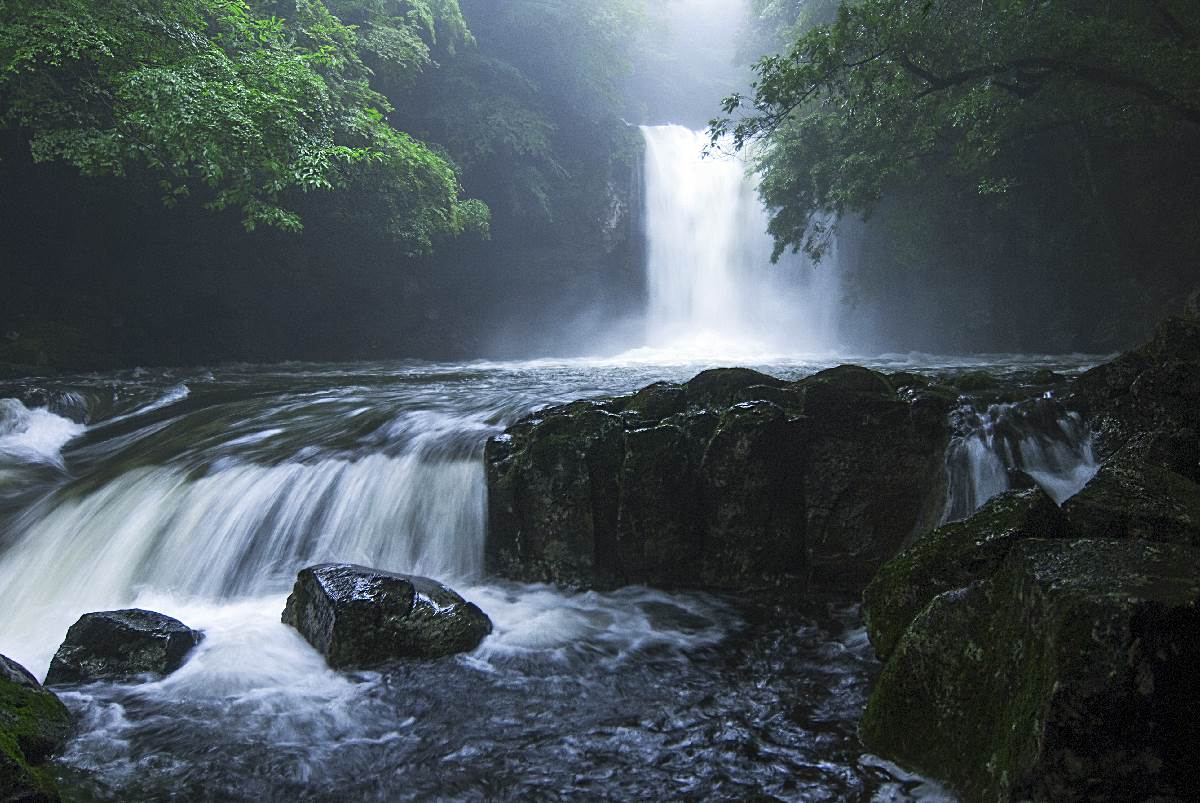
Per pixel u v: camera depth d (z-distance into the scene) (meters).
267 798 3.41
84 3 11.50
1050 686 2.71
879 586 4.45
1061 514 4.32
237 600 6.32
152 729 4.02
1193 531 4.03
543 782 3.52
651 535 6.40
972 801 3.07
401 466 7.29
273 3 17.30
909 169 19.75
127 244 20.86
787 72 15.56
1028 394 7.09
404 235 21.02
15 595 6.27
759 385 7.04
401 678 4.61
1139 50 13.92
